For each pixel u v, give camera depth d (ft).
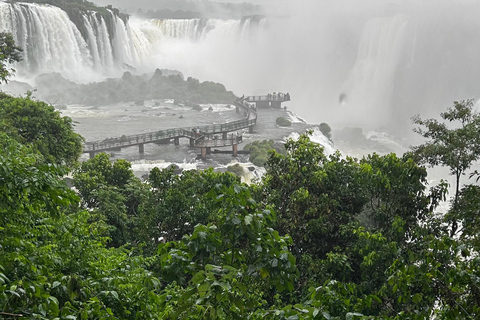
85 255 37.45
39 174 23.71
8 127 84.38
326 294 22.48
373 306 46.80
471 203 47.01
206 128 211.20
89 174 85.10
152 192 74.95
